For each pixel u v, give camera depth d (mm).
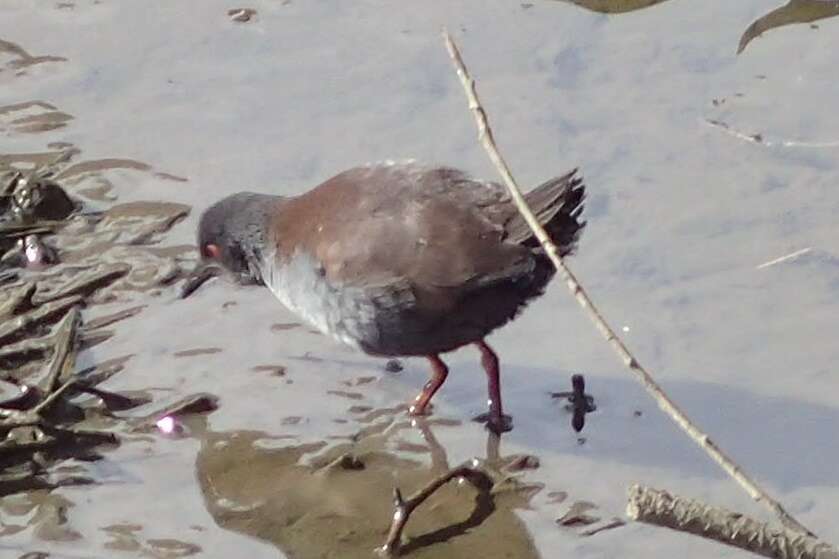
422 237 10438
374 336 10812
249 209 11648
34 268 12758
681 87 14820
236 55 15414
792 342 11711
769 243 12773
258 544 10062
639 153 13898
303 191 13469
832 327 11836
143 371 11664
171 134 14320
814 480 10469
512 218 10367
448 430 11156
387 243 10508
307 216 11062
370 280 10531
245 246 11672
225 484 10625
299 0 16250
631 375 11516
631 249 12734
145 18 15992
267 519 10305
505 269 10227
